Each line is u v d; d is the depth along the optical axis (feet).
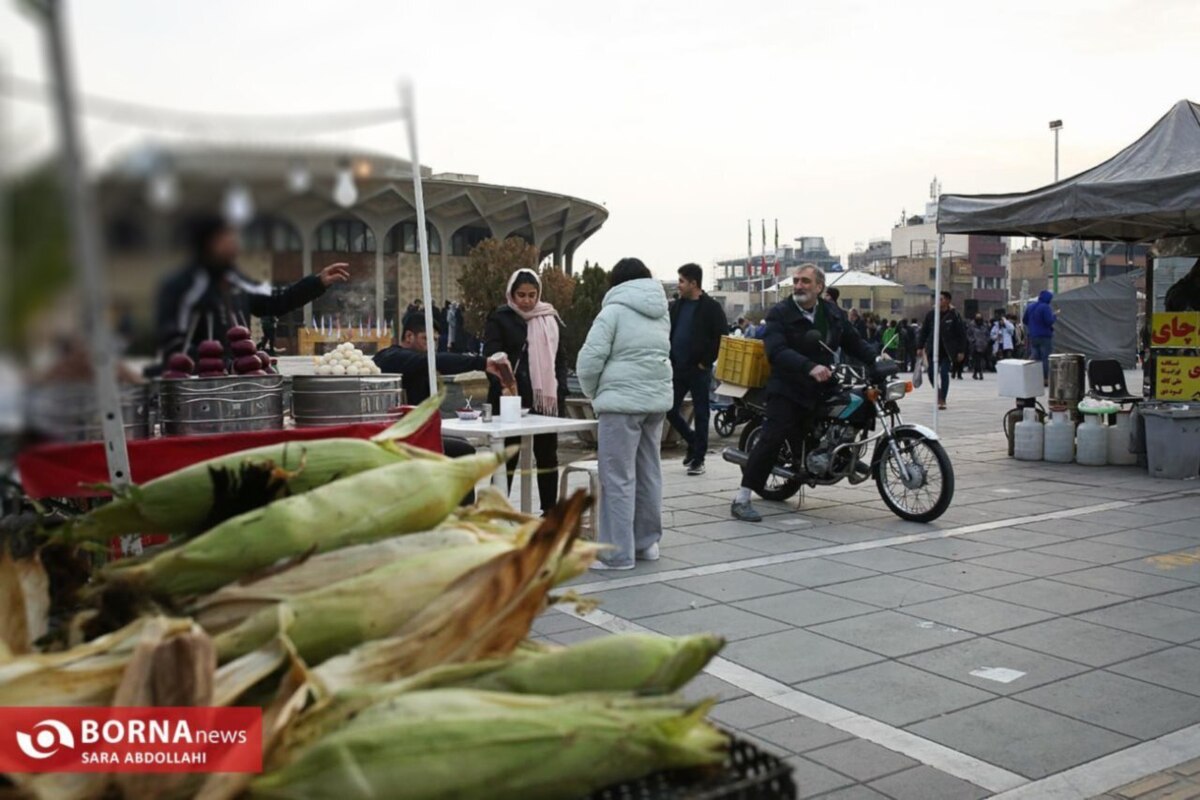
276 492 6.47
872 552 21.57
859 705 13.17
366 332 14.35
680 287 32.58
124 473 6.94
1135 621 16.60
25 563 6.30
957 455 36.40
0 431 2.64
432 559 5.75
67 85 2.27
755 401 29.17
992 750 11.79
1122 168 29.50
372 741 4.74
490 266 56.39
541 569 5.57
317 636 5.41
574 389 41.86
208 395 11.00
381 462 6.81
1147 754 11.64
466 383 34.65
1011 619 16.76
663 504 27.53
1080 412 34.47
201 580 5.82
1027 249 255.29
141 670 4.92
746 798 5.16
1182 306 32.71
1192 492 28.27
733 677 14.21
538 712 4.99
